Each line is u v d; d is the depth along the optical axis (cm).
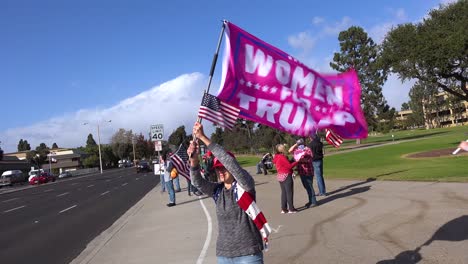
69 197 2900
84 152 15688
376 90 6925
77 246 1123
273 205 1384
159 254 898
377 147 4631
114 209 1923
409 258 668
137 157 16262
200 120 468
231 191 435
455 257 647
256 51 516
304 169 1246
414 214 960
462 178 1384
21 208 2361
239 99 505
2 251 1127
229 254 427
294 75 533
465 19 3133
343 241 812
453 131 7600
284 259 740
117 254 948
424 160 2367
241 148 7419
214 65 483
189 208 1598
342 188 1542
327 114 542
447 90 3650
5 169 9988
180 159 484
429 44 3131
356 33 6806
